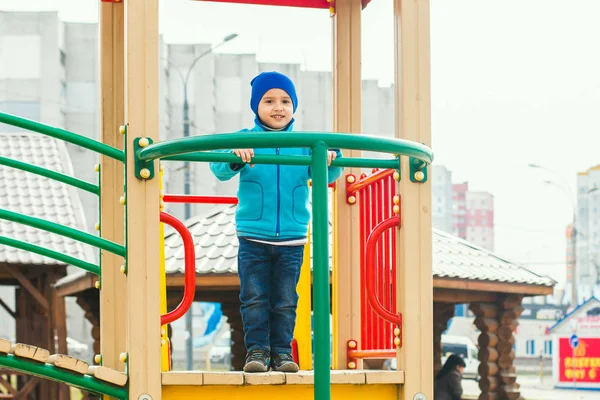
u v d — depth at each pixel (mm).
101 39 6555
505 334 14773
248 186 5277
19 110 47719
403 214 5109
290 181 5316
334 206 6551
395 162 5125
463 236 97750
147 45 4887
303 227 5328
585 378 33562
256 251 5215
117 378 4695
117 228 6273
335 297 6473
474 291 14719
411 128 5184
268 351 5137
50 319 16609
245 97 49750
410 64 5223
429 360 5031
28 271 16516
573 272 41750
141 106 4859
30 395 17531
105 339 6125
